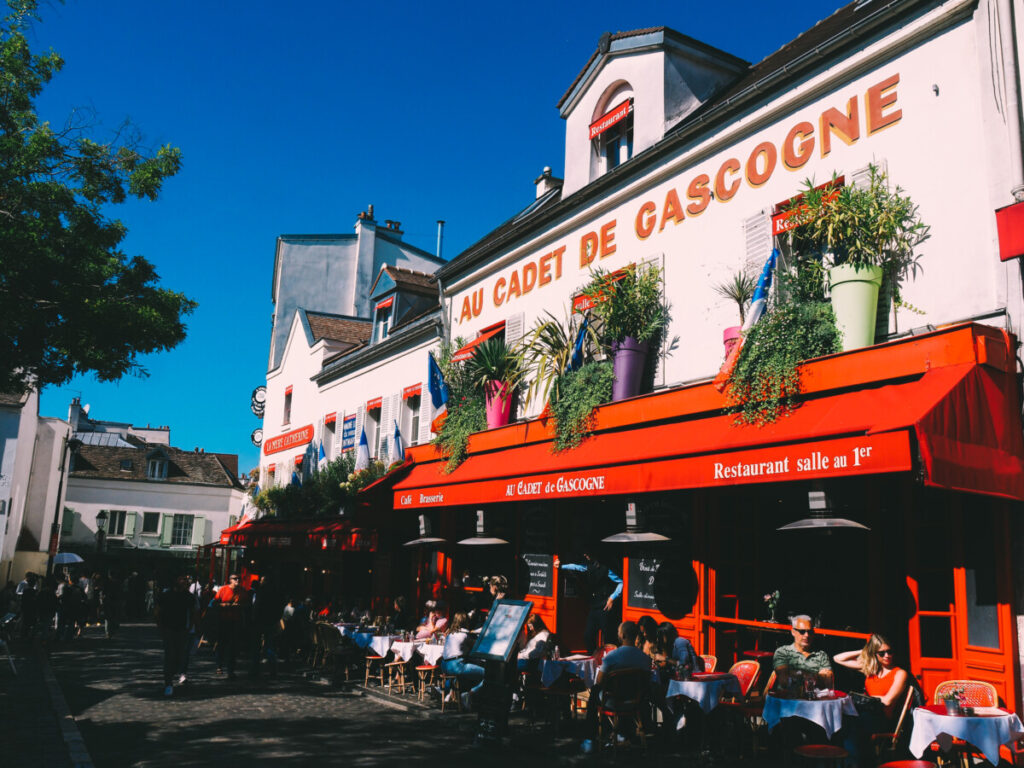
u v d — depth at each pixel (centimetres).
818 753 593
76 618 2169
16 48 1309
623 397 1141
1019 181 745
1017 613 684
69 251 1354
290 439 2777
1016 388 716
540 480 1141
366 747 842
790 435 789
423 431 1892
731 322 1045
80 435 5572
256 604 1405
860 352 789
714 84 1345
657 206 1210
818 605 909
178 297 1497
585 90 1447
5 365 1327
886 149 882
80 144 1379
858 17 1055
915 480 668
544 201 1702
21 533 3547
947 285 798
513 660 877
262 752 801
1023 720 672
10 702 1055
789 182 995
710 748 813
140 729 908
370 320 3028
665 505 1082
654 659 895
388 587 1841
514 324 1525
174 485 4803
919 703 722
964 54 819
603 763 768
